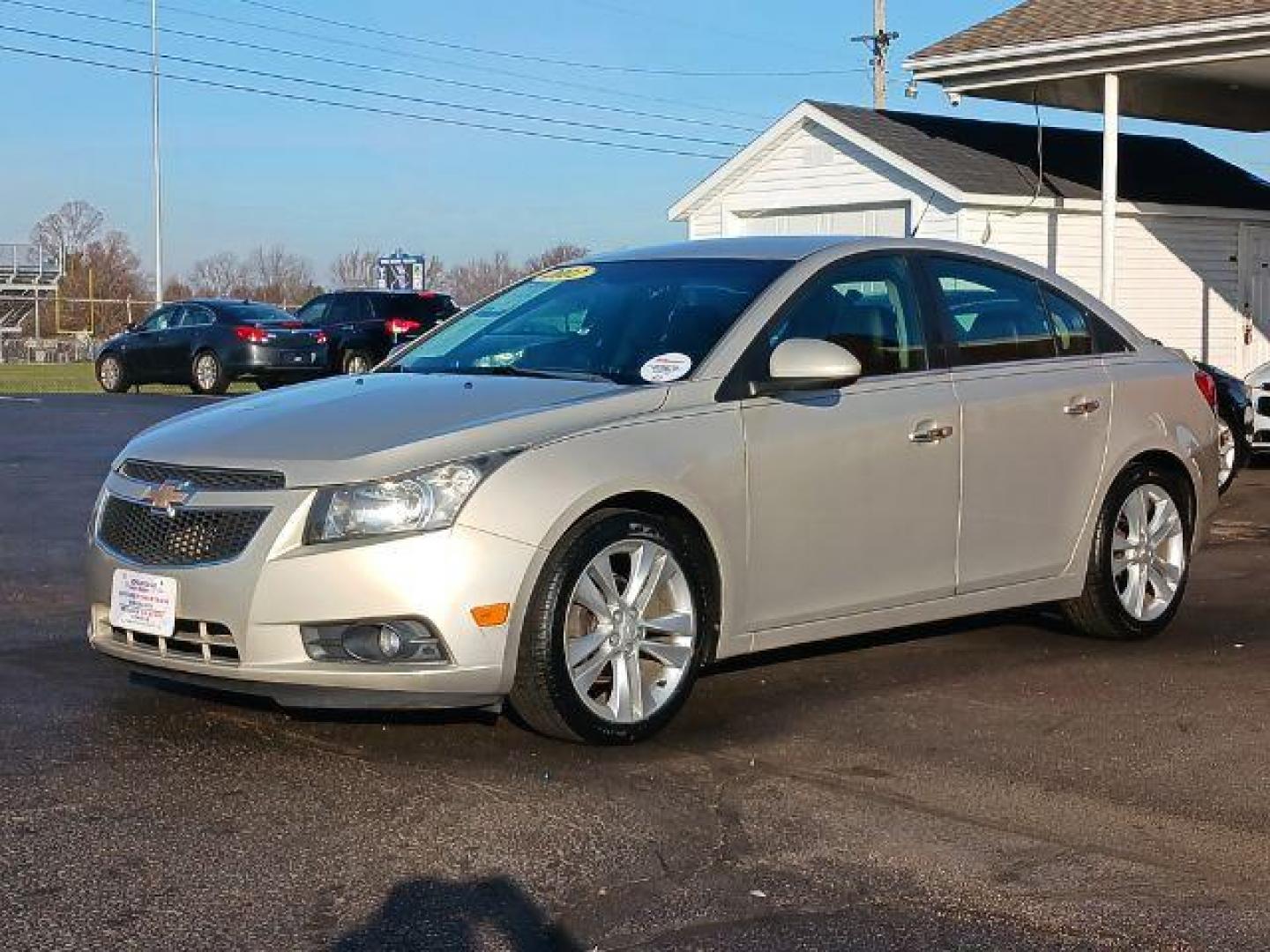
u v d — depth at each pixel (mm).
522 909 4004
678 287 6242
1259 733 5621
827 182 20406
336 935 3824
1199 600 8117
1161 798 4906
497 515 5031
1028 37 15805
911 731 5613
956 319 6539
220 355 25891
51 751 5223
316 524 4988
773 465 5715
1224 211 20875
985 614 7660
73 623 7289
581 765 5156
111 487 5539
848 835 4555
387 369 6426
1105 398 6918
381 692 4973
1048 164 20469
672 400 5566
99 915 3918
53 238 71250
